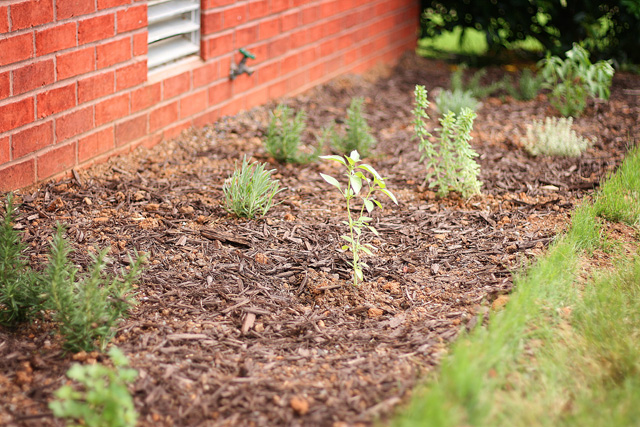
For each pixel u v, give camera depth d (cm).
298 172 539
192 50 584
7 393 272
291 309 352
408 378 288
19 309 316
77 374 239
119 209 442
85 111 483
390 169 559
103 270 366
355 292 368
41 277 320
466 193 495
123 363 256
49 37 438
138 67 522
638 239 429
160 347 308
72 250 377
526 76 764
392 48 902
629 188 488
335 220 453
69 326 297
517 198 495
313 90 750
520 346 299
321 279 379
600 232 427
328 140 614
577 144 595
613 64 855
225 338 321
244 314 342
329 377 293
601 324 319
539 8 880
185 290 359
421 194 503
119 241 397
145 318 331
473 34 1065
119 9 491
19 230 395
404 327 335
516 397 270
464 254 410
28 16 419
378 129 661
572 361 298
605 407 266
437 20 978
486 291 364
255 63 657
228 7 603
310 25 723
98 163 506
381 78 838
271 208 465
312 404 273
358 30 812
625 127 659
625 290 361
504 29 908
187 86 581
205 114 610
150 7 543
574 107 689
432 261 403
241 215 447
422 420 237
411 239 430
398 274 388
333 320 344
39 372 287
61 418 261
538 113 707
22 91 428
